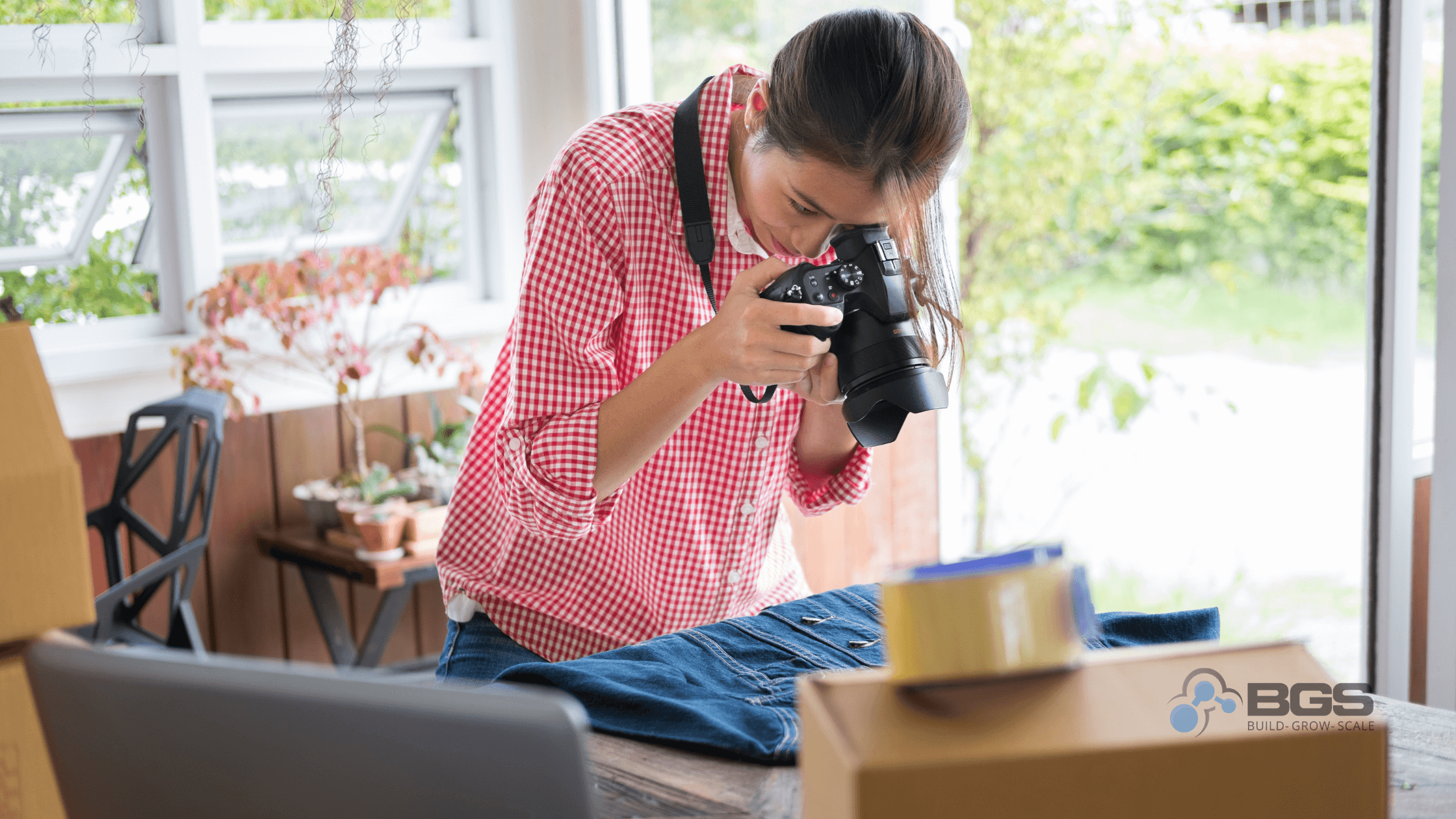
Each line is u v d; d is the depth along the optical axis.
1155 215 6.04
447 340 2.90
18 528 0.77
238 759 0.65
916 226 1.15
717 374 1.17
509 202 2.91
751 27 2.83
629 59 2.75
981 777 0.61
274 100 2.65
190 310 2.63
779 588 1.58
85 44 1.86
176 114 2.52
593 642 1.44
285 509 2.74
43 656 0.69
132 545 2.55
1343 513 4.51
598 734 0.99
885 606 0.70
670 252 1.33
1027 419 5.16
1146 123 5.46
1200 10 5.18
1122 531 4.50
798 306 1.11
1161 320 6.27
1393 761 0.90
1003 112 4.80
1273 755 0.63
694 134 1.30
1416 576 2.00
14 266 2.51
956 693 0.68
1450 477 1.81
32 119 2.35
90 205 2.54
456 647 1.44
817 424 1.44
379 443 2.84
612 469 1.23
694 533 1.44
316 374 2.74
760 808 0.86
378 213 2.95
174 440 2.59
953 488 2.90
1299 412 5.32
